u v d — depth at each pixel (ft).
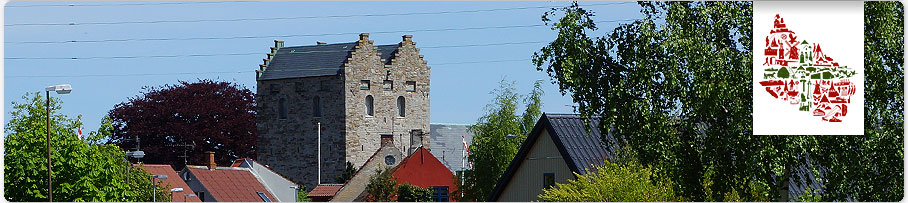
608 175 139.85
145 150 383.04
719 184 112.47
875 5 112.78
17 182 158.81
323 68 382.01
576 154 168.35
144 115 385.50
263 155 391.86
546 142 174.50
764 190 109.81
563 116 173.99
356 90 378.32
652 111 110.93
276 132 389.60
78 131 165.07
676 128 112.78
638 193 135.03
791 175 113.50
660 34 109.29
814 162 113.80
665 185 133.69
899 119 114.93
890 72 114.52
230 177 296.10
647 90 109.60
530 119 255.09
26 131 161.17
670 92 109.09
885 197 114.83
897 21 114.32
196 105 386.32
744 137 109.50
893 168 114.83
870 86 112.78
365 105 379.96
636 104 110.01
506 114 249.55
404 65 387.14
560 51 113.70
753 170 109.40
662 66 108.99
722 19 110.01
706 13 109.19
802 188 153.38
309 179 383.04
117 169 169.89
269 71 392.68
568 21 113.29
